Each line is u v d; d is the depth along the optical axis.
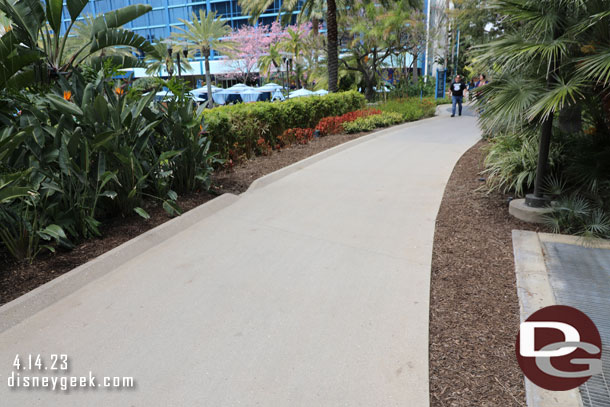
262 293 3.38
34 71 5.49
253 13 23.66
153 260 4.05
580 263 3.71
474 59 5.08
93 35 6.74
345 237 4.54
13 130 4.05
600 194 4.86
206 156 6.22
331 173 7.51
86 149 4.08
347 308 3.12
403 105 16.89
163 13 62.78
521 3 4.64
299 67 33.84
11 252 3.72
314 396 2.24
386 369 2.44
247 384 2.34
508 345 2.60
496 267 3.69
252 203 5.84
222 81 55.47
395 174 7.34
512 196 5.61
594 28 4.34
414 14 25.62
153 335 2.82
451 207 5.41
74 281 3.50
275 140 10.09
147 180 5.34
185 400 2.23
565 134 5.72
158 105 5.77
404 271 3.70
